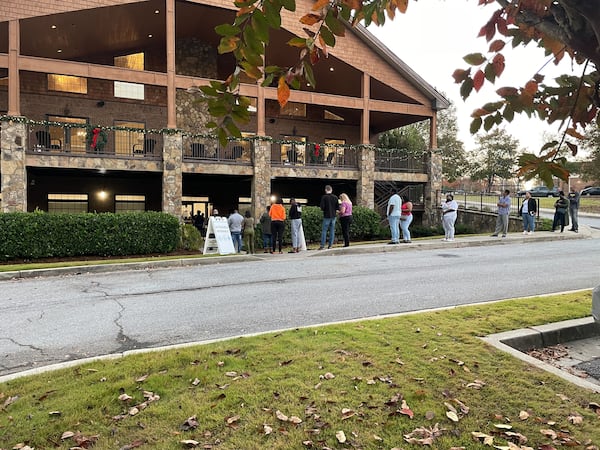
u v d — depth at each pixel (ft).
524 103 5.23
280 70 5.16
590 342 14.71
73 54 59.72
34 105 56.65
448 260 33.12
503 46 5.01
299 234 40.68
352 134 76.33
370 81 64.49
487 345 13.01
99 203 62.34
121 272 30.45
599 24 3.66
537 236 46.91
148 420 9.04
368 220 57.11
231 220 42.50
